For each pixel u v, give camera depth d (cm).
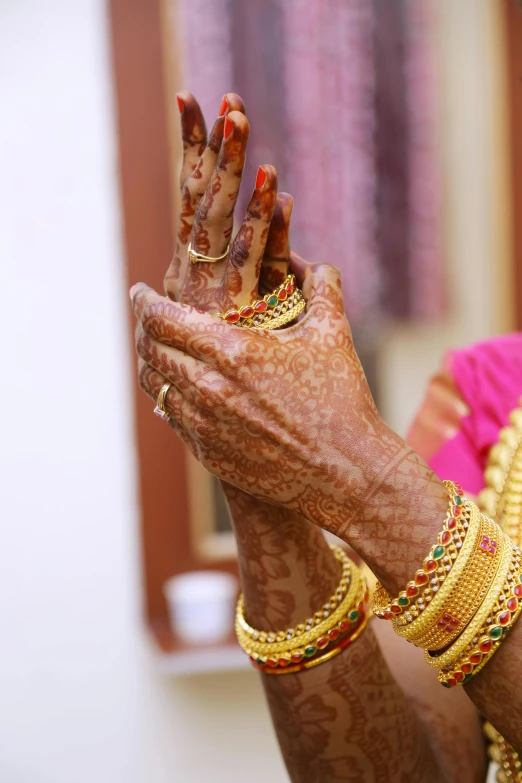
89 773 189
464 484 86
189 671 173
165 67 173
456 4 190
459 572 59
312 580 71
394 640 85
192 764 193
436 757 78
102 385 182
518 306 197
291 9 173
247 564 72
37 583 183
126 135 176
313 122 176
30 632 184
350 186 180
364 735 73
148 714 190
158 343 61
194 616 177
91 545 185
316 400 60
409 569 60
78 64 174
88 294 180
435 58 183
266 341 59
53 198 176
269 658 72
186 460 186
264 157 175
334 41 175
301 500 61
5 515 181
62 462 182
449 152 194
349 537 61
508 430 85
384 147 182
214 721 193
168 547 187
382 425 62
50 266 178
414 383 204
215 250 63
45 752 187
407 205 185
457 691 82
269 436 59
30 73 173
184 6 171
